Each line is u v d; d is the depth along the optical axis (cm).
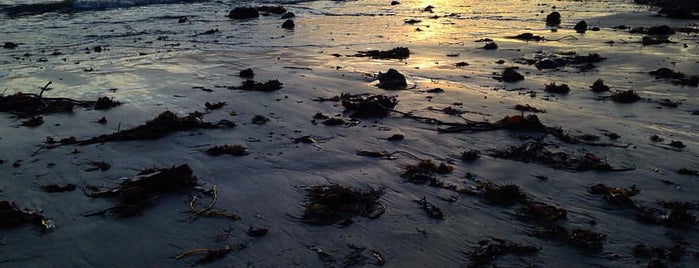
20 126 449
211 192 329
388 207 312
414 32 1016
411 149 402
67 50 797
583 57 730
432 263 260
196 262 260
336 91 562
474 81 615
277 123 459
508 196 322
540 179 350
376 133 435
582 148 402
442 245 275
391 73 595
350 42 901
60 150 395
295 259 262
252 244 274
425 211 308
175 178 331
